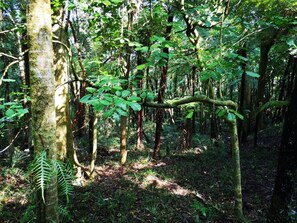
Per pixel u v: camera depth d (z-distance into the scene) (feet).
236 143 11.76
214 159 22.33
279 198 10.55
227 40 12.79
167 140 29.53
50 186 5.43
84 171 16.39
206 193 15.56
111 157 22.48
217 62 7.09
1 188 13.74
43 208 5.49
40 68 5.11
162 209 13.08
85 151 23.54
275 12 10.77
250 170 19.75
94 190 14.49
